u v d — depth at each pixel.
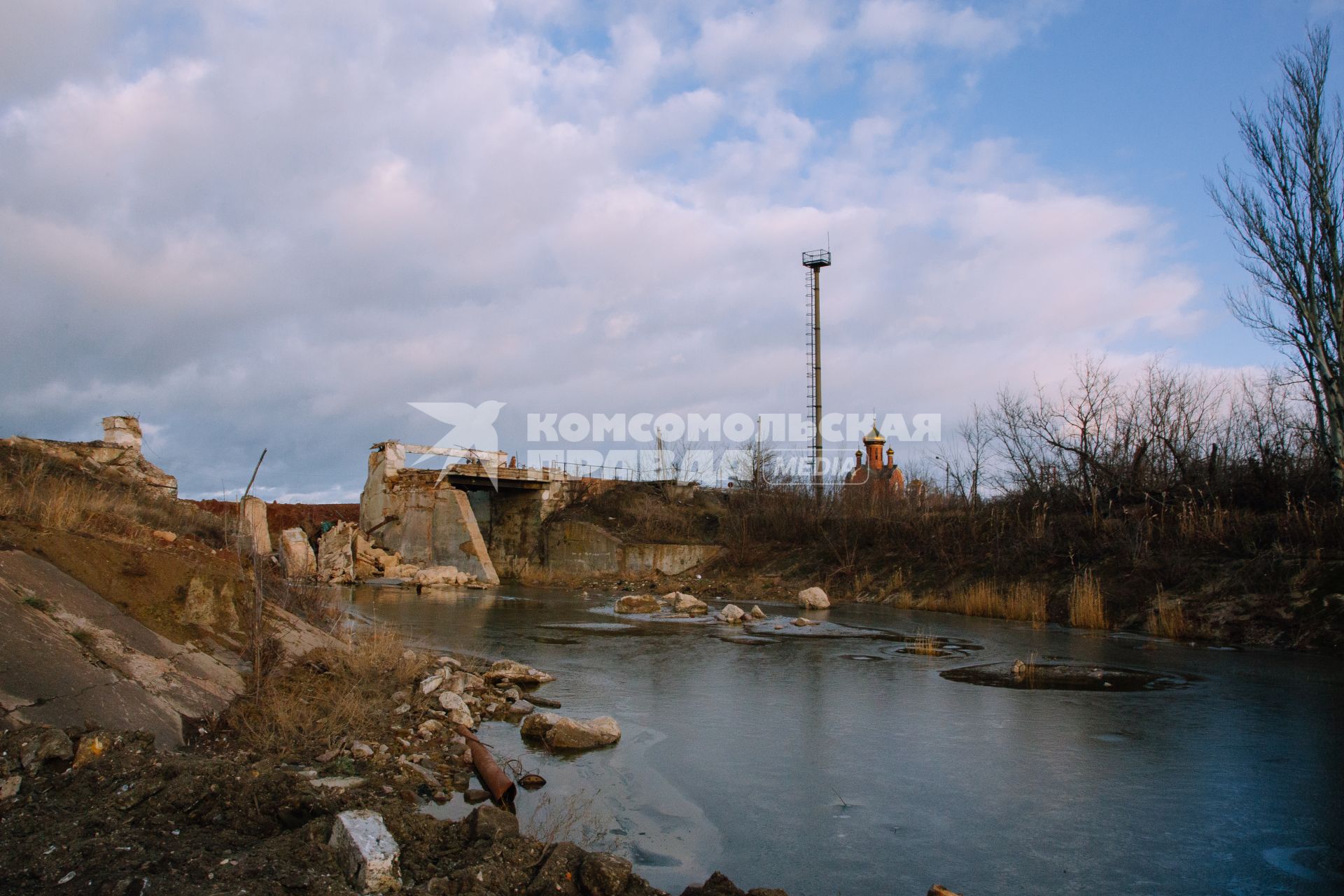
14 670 8.37
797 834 8.63
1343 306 27.78
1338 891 7.36
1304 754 11.73
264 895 5.46
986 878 7.59
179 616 11.73
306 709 10.72
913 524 42.62
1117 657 21.11
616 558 50.78
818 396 54.78
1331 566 23.77
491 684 15.60
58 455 26.33
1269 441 32.56
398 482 54.19
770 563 46.72
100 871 5.69
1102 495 36.06
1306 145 28.64
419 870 6.26
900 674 18.17
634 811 9.20
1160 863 7.95
